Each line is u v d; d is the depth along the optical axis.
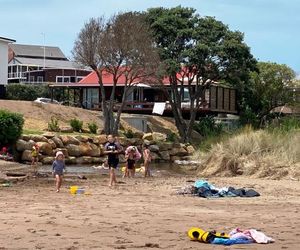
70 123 50.00
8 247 9.85
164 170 34.31
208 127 57.81
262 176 29.50
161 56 56.47
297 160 30.11
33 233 11.30
